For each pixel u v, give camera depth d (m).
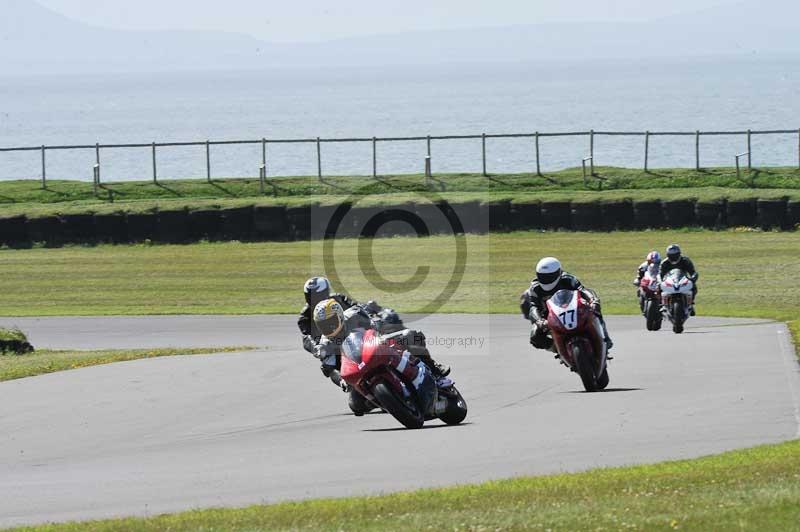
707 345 71.31
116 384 60.75
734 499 26.91
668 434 39.97
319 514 28.64
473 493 30.16
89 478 37.81
